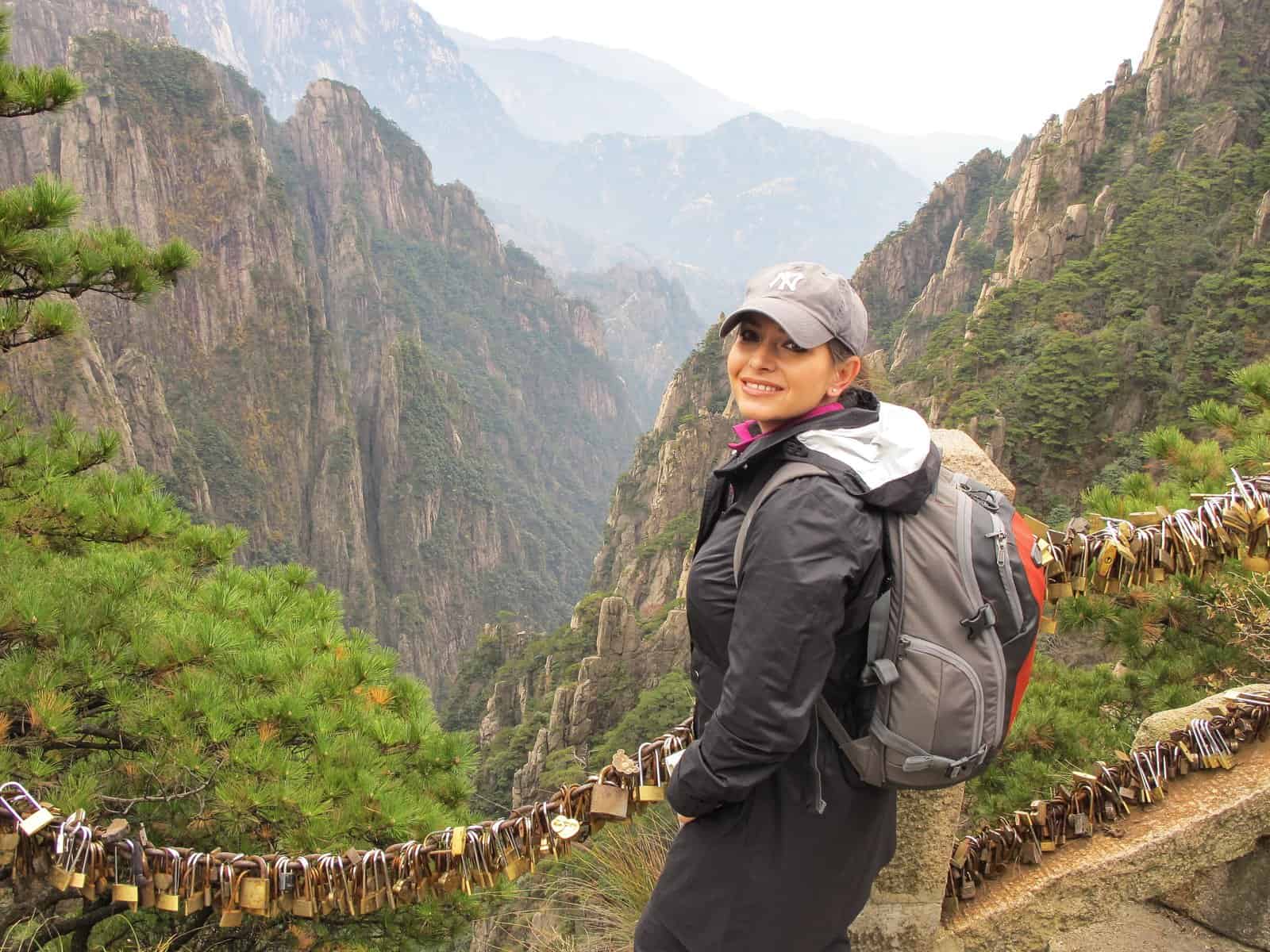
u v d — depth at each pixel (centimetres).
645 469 11981
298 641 709
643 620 7425
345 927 696
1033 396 5519
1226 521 283
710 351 11781
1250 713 336
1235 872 319
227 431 14725
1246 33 7981
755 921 221
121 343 13762
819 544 197
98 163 13838
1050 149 8188
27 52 16862
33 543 782
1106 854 319
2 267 713
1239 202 6400
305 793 549
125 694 575
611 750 4728
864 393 235
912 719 202
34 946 507
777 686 195
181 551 872
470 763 677
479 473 19138
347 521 15800
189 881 278
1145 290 6034
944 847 302
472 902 640
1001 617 203
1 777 481
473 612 17338
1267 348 5003
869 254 12700
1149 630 733
